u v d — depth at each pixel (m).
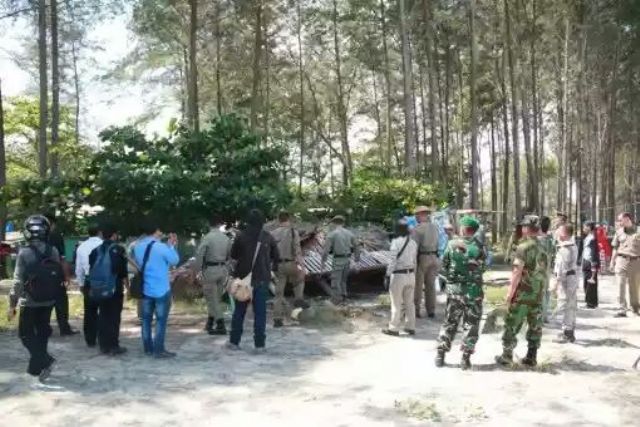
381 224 20.86
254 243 9.20
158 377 7.79
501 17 37.06
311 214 18.72
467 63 43.91
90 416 6.32
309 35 41.59
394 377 7.85
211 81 42.22
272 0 35.22
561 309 10.10
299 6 39.28
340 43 43.91
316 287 15.65
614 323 11.94
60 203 14.50
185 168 14.31
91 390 7.21
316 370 8.20
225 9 32.56
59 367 8.24
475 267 8.24
